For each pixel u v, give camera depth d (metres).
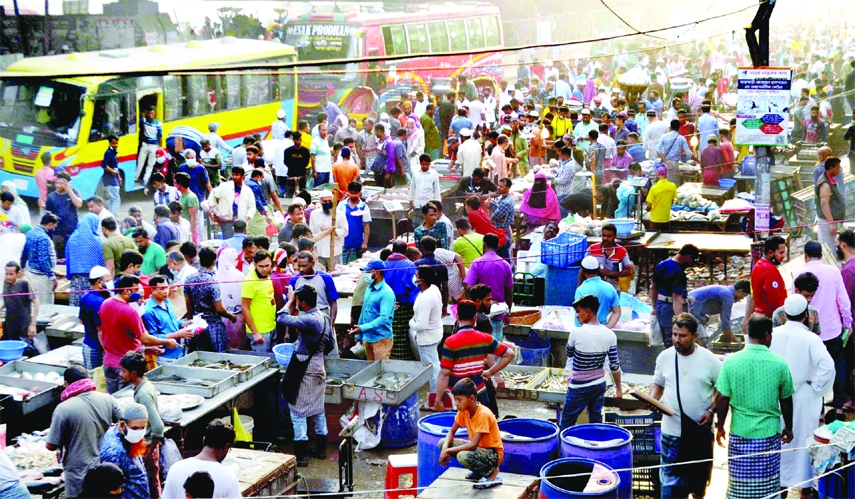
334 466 9.17
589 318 8.48
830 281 9.45
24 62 19.23
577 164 19.33
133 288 9.27
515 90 31.92
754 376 7.21
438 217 12.90
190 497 6.09
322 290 10.28
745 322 10.55
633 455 8.13
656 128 21.08
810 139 21.59
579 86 35.53
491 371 8.60
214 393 8.95
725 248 13.78
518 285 12.90
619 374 8.55
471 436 6.90
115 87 19.30
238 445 8.95
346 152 17.23
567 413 8.51
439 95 30.27
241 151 19.20
